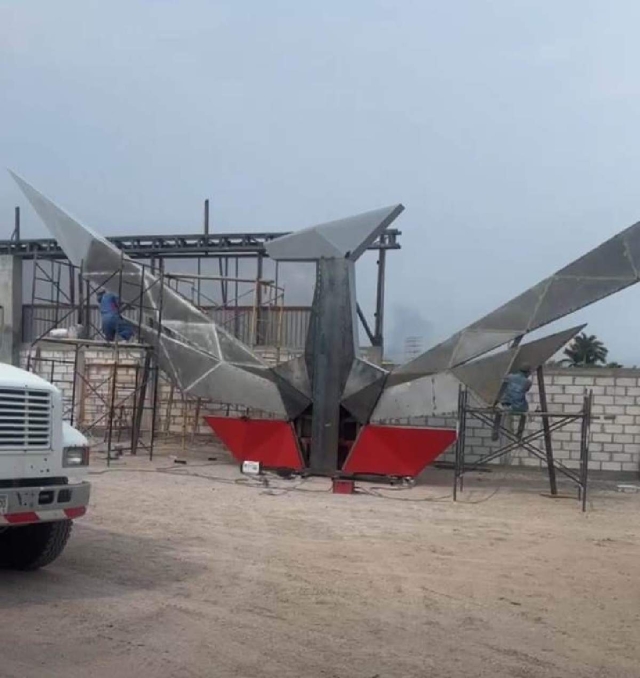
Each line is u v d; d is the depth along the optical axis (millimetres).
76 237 20453
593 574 9391
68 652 6121
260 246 25484
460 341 16359
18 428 7430
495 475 18469
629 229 15688
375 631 6938
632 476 18875
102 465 17719
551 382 19312
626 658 6473
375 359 22031
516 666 6199
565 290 15930
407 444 16125
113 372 19422
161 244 26578
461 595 8250
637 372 18922
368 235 16906
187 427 22719
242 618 7160
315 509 13281
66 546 9695
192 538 10562
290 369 17297
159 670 5836
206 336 18594
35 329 26125
